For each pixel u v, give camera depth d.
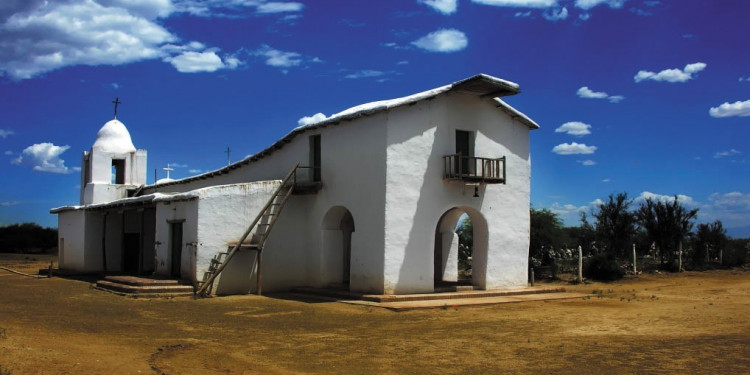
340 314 14.02
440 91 17.56
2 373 7.07
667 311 14.23
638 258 32.41
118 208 23.09
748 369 8.27
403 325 12.40
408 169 17.14
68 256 26.73
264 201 19.12
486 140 18.92
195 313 13.95
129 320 12.56
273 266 19.08
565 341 10.45
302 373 8.20
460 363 8.84
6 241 54.38
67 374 7.38
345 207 18.27
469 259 32.31
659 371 8.22
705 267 30.12
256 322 12.70
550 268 26.59
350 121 18.23
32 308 13.91
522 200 19.75
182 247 18.64
